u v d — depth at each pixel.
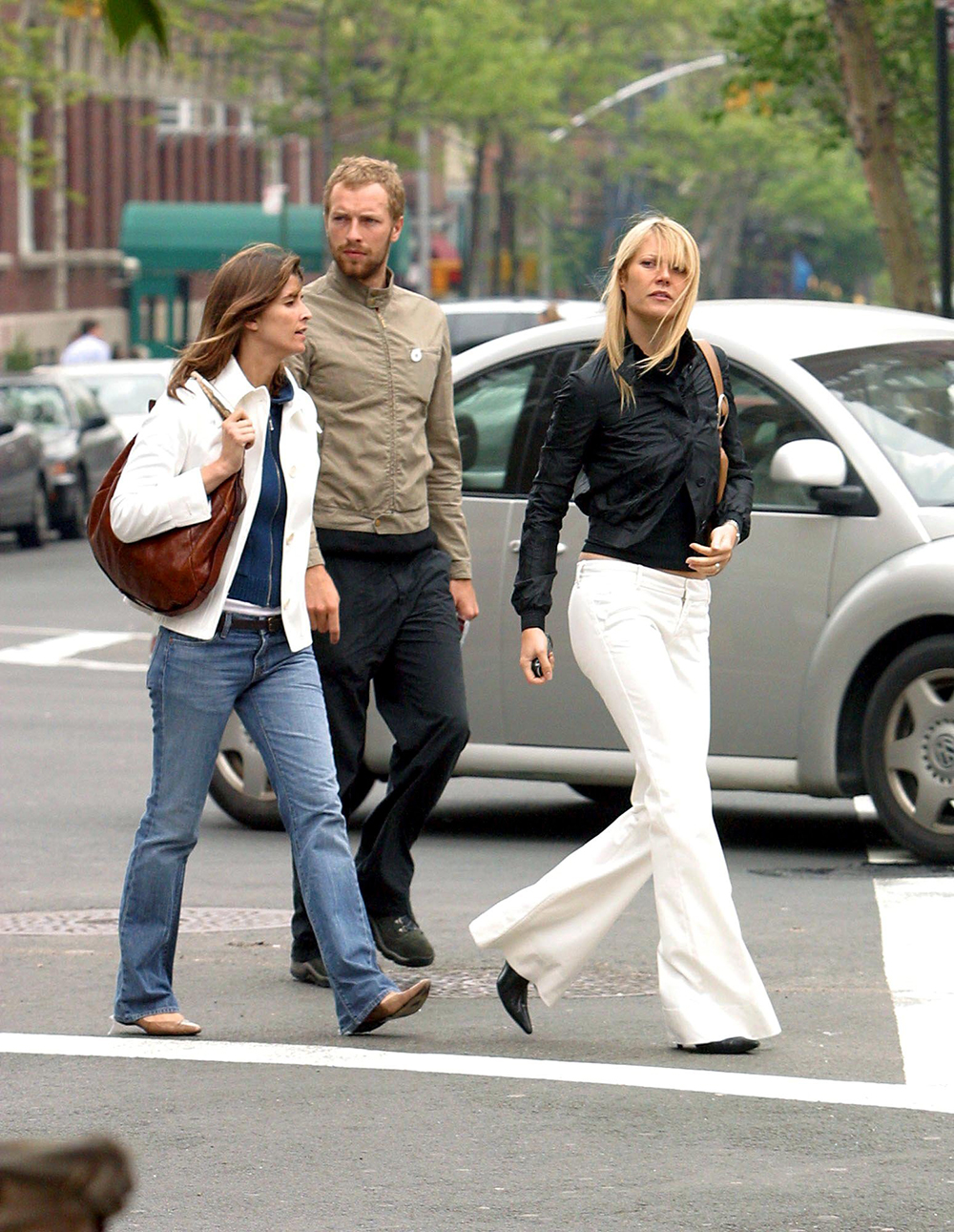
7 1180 6.42
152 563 23.03
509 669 35.84
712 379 23.45
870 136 102.12
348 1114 20.73
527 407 36.38
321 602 25.66
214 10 190.00
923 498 33.94
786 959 27.27
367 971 23.70
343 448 26.55
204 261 198.38
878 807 33.78
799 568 34.03
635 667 22.95
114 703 56.88
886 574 33.38
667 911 22.83
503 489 36.19
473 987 26.36
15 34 148.38
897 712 33.53
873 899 31.08
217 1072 22.38
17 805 41.06
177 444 23.25
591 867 23.31
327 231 26.77
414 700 26.75
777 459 33.25
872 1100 20.95
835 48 112.12
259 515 23.62
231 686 23.77
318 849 23.86
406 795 26.81
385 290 26.92
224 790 38.22
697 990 22.80
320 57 195.62
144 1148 19.70
